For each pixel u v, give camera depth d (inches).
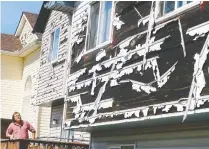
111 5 409.4
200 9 274.8
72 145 459.2
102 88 384.8
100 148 439.8
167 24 306.0
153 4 328.5
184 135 308.7
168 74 293.0
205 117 271.1
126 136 392.2
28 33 910.4
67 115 450.3
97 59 406.0
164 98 292.2
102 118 372.8
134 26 350.9
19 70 930.7
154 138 346.6
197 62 267.0
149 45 322.3
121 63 359.3
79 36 465.1
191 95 265.9
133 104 328.2
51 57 639.8
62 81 577.0
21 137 453.7
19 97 920.3
